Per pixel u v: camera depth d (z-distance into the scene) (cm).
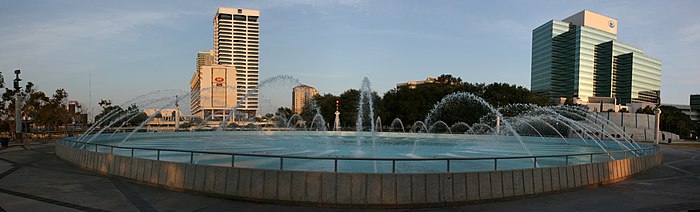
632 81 14300
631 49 14988
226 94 12600
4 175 1373
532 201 1038
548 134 5544
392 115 6688
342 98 7394
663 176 1511
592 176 1260
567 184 1171
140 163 1235
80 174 1395
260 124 9631
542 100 6800
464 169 1532
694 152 2981
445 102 6041
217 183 1054
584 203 1020
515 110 6000
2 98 4034
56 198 1019
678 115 9438
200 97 12644
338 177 970
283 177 992
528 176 1085
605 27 14688
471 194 1003
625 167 1451
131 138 3569
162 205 966
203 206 960
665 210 952
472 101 5994
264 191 1002
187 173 1107
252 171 1015
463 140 3781
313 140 3606
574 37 14212
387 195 959
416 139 3906
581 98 13925
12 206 934
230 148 2656
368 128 6912
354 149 2630
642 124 5638
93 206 945
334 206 966
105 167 1397
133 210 916
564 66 14362
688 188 1244
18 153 2209
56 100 4750
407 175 967
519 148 2852
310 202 975
